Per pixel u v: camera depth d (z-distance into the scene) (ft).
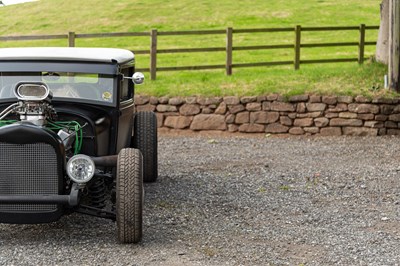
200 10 135.23
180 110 51.26
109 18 133.90
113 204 24.12
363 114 49.83
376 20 123.44
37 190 21.97
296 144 46.73
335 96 50.03
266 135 50.52
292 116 50.37
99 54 26.58
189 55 93.25
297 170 36.83
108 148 25.59
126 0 148.97
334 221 26.17
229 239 23.48
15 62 25.29
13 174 21.85
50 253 21.53
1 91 24.95
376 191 31.65
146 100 51.55
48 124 23.48
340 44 64.69
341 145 45.98
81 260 20.90
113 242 22.81
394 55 50.75
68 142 22.88
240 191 31.30
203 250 22.17
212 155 42.04
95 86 25.50
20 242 22.76
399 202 29.40
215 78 57.93
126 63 27.22
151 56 59.36
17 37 60.23
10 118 23.99
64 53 26.23
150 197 29.76
